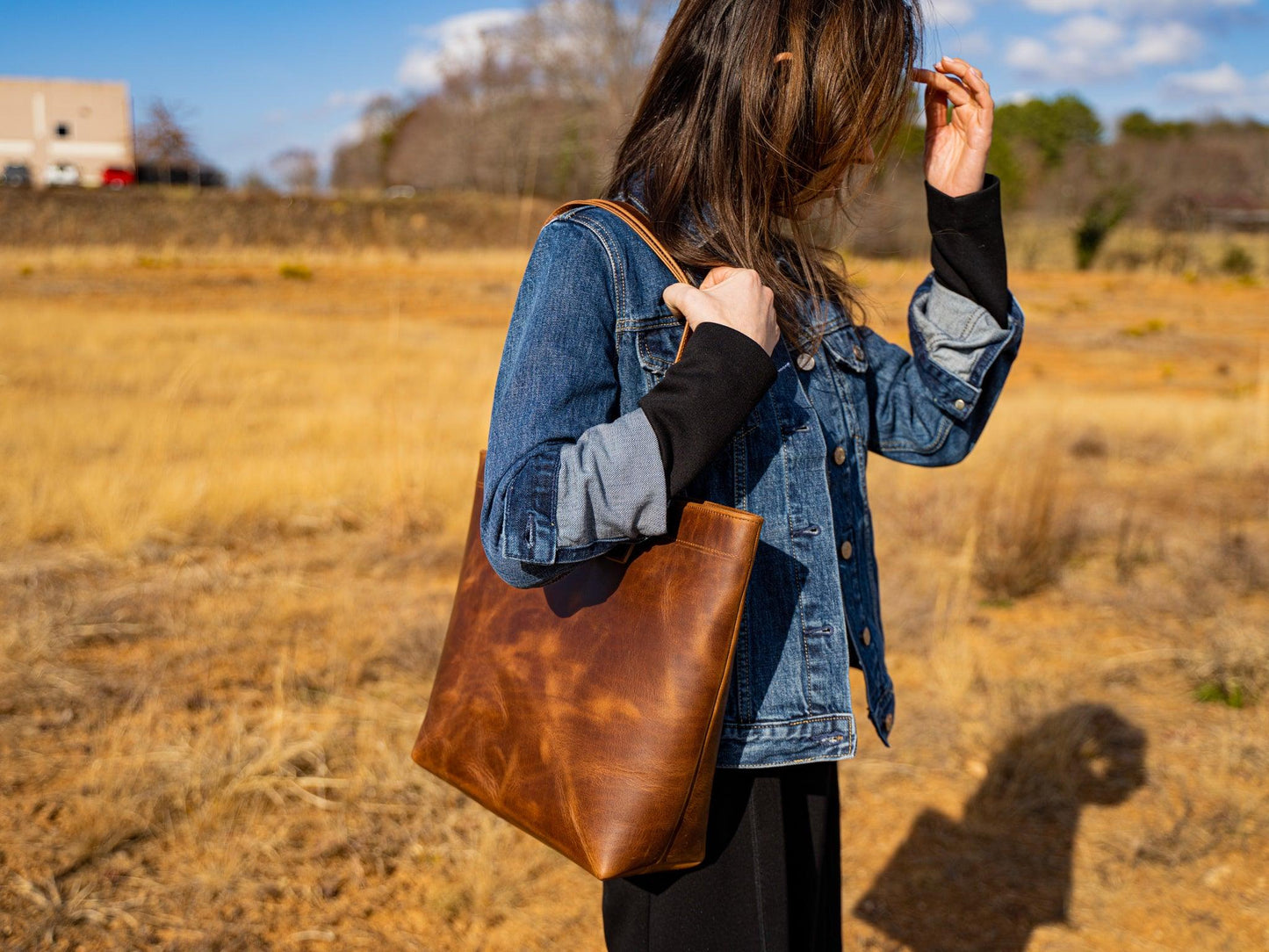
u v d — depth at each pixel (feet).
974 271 4.43
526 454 3.22
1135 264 117.80
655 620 3.48
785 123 3.55
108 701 10.63
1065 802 9.79
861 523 4.26
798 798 4.27
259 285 70.49
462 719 3.95
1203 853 8.97
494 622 3.98
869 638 4.23
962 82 4.45
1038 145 191.21
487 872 8.09
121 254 87.25
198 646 12.29
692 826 3.51
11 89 186.50
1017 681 12.26
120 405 26.27
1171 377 45.19
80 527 16.19
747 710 3.77
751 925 3.95
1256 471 24.41
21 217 100.27
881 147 3.86
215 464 19.94
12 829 8.32
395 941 7.49
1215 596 14.88
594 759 3.53
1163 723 11.36
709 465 3.63
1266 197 163.84
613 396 3.50
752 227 3.69
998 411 30.53
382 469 19.51
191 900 7.66
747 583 3.44
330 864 8.29
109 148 191.42
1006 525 16.97
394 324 20.22
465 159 133.80
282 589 14.28
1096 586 15.92
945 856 8.98
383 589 14.74
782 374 3.86
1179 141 173.47
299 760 9.66
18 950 6.94
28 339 39.37
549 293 3.47
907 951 7.71
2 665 11.27
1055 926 8.03
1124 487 22.54
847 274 4.45
